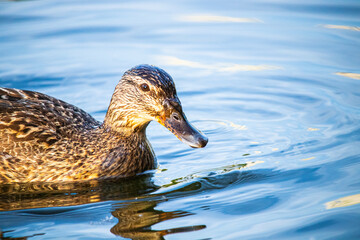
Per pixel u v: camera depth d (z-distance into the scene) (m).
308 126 13.26
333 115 13.80
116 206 9.53
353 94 15.12
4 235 8.51
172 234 8.33
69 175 10.61
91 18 21.73
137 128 11.05
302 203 9.19
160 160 11.83
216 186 10.23
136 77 10.55
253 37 19.72
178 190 10.14
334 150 11.62
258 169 10.92
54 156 10.56
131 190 10.29
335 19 21.11
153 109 10.47
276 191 9.78
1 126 10.56
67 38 19.53
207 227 8.50
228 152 12.01
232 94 15.50
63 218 9.10
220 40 19.53
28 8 23.09
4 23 20.89
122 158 10.93
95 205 9.60
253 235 8.14
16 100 11.04
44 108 11.08
